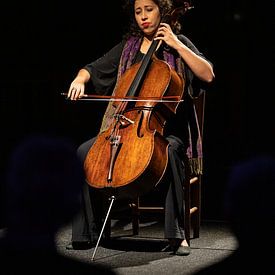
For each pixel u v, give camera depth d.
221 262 2.30
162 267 5.09
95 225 5.77
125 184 5.09
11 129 9.19
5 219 2.35
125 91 5.73
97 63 6.20
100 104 9.02
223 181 9.26
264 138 9.67
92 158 5.43
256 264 2.23
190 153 5.77
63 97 9.12
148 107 5.43
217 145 9.90
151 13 5.89
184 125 5.84
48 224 2.21
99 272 2.25
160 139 5.32
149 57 5.68
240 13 8.95
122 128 5.41
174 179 5.51
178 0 5.93
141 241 6.12
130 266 5.13
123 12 8.59
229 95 9.63
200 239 6.20
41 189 2.25
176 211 5.52
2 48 8.98
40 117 9.17
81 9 8.74
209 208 7.95
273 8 8.91
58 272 2.18
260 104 9.58
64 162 2.36
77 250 5.75
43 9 8.79
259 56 9.27
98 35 8.80
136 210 6.31
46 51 8.99
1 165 8.96
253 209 2.22
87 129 9.16
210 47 9.18
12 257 2.17
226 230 6.63
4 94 9.15
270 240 2.21
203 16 8.99
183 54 5.64
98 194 5.79
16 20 8.85
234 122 9.73
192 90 5.88
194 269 5.02
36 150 2.36
